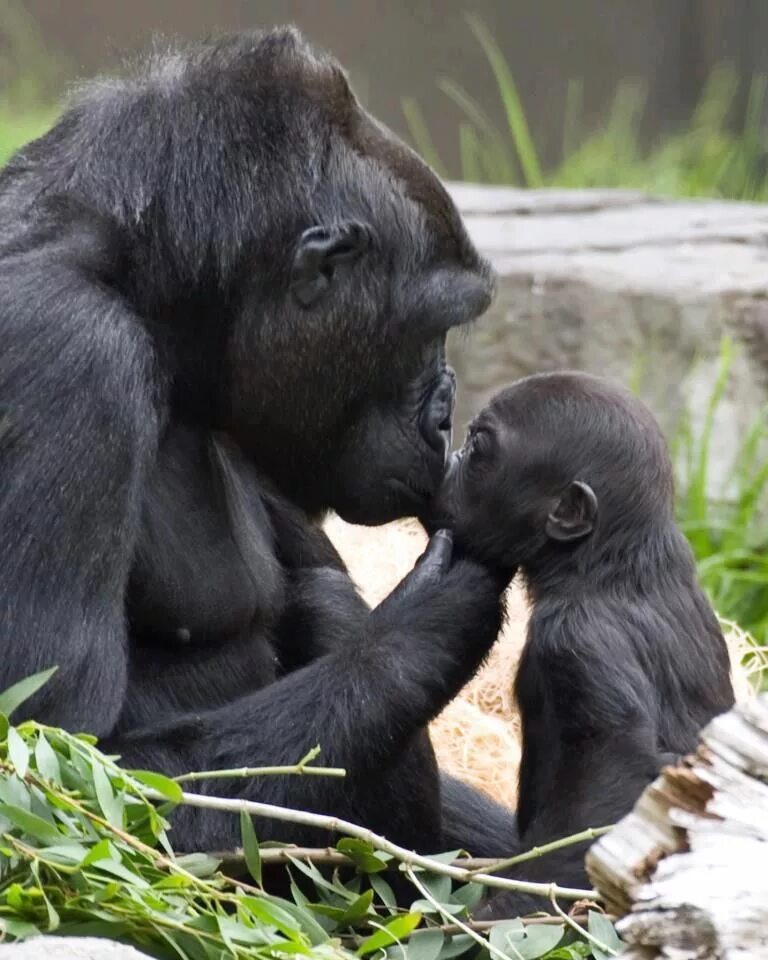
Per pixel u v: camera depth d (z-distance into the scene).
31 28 40.94
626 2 44.16
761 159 35.34
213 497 9.41
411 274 9.31
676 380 19.53
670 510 9.45
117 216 8.94
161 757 8.35
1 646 7.94
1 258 8.70
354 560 14.79
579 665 8.88
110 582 8.21
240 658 9.49
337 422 9.44
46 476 8.04
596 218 23.78
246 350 9.17
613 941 7.30
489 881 7.62
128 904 6.77
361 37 43.84
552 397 9.52
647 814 6.77
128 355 8.34
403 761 9.36
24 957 6.03
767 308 19.72
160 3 42.44
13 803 6.98
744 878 6.30
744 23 43.06
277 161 9.12
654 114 43.94
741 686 13.39
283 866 8.80
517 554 9.39
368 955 7.48
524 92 44.28
